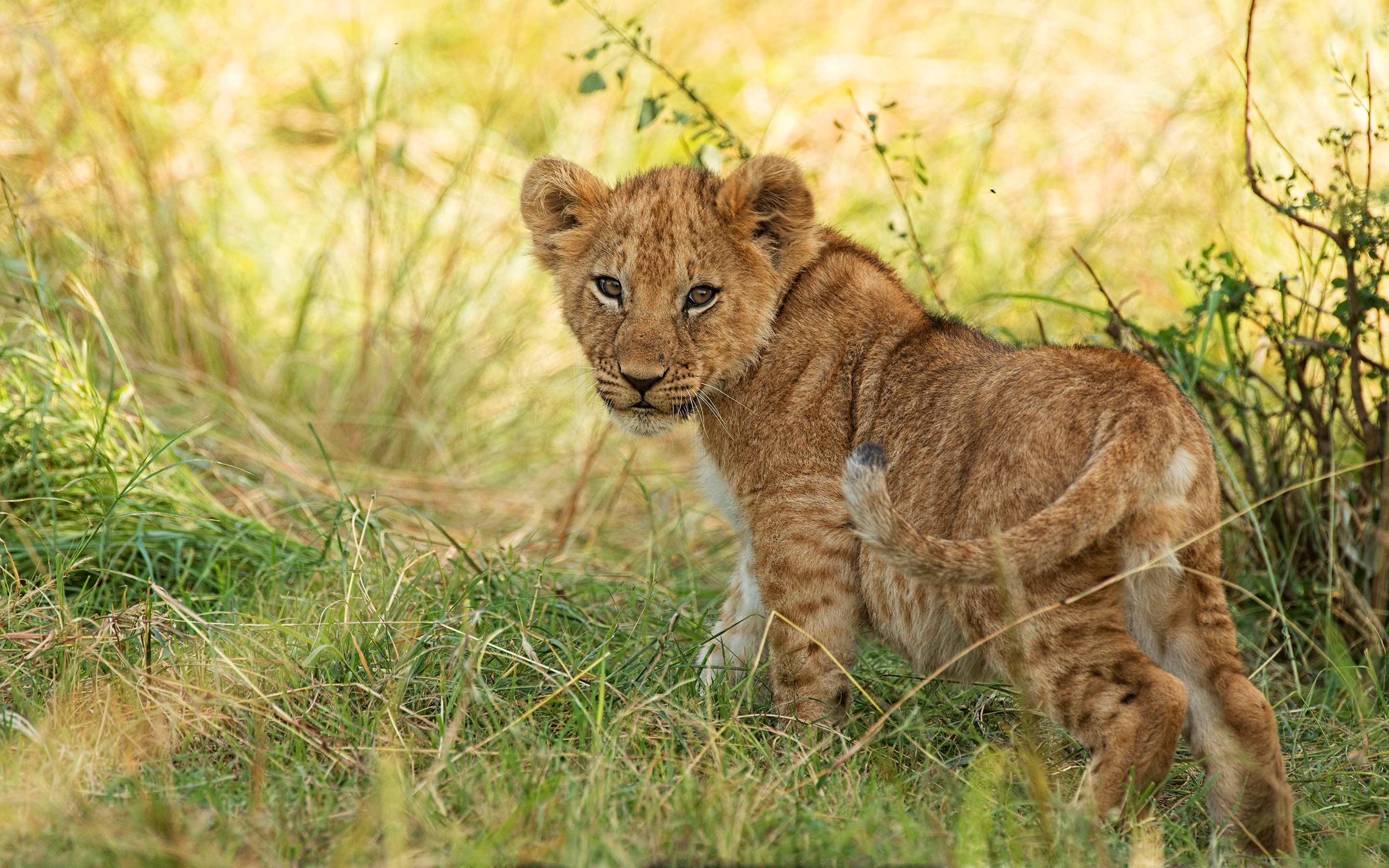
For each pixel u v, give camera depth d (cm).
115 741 657
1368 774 723
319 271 1360
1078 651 642
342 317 1423
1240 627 921
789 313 807
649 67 1748
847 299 795
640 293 799
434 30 1833
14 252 1200
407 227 1506
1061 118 1675
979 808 615
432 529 1113
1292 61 1432
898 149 1644
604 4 1872
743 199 794
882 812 613
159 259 1296
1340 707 802
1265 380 924
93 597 862
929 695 800
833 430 767
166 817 548
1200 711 661
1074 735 652
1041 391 666
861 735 755
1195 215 1370
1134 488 625
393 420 1268
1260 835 639
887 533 600
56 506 940
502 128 1702
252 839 561
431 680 747
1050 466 646
